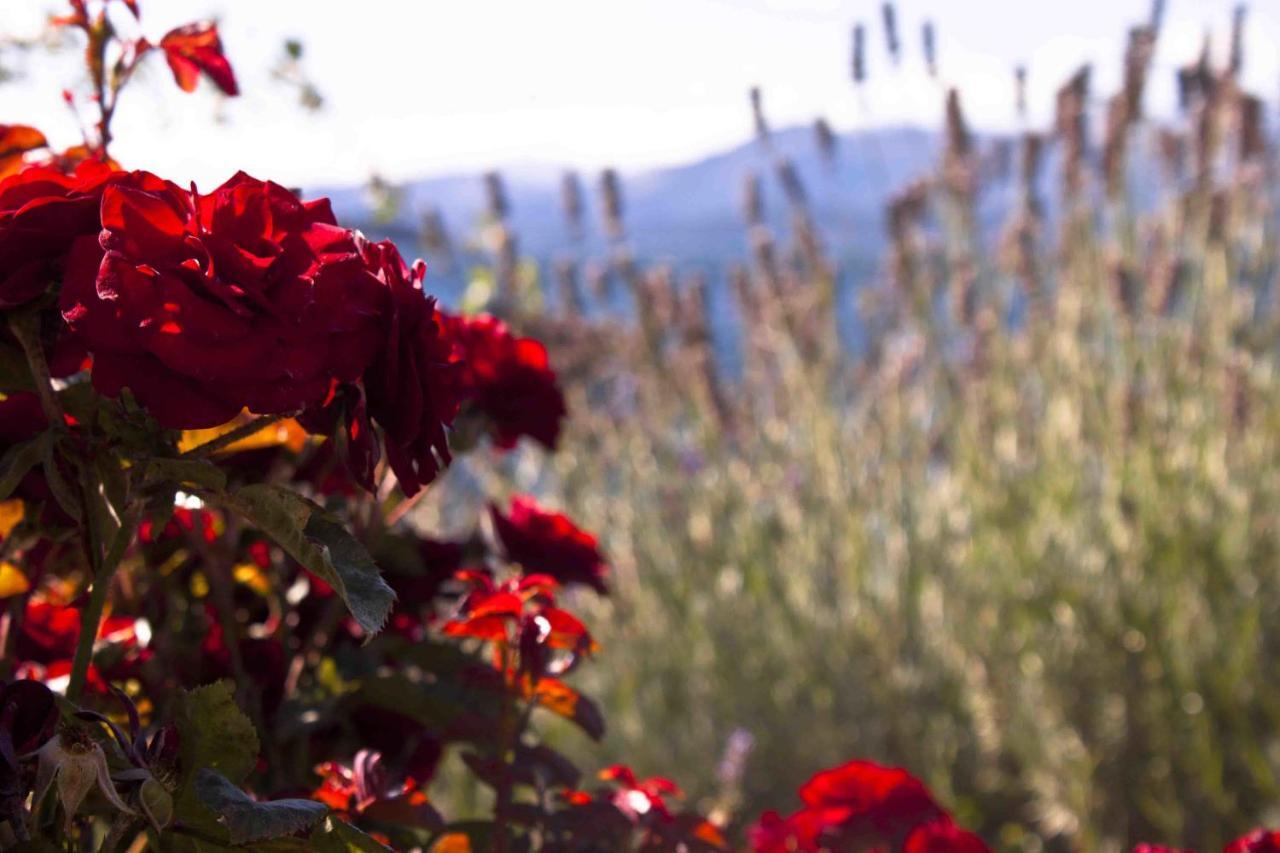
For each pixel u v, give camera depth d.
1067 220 4.15
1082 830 3.59
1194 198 3.93
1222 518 3.84
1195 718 3.54
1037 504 4.14
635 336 4.57
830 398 4.35
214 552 0.98
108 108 0.93
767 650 4.14
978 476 4.16
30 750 0.62
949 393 4.23
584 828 0.93
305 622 1.07
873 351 4.64
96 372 0.61
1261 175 3.96
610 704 4.07
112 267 0.61
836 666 4.10
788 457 4.57
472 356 1.17
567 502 4.37
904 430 4.35
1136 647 3.65
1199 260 4.00
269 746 1.00
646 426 4.67
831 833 1.06
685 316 4.54
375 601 0.68
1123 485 3.85
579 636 0.93
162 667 0.99
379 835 0.98
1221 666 3.63
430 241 3.90
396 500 1.07
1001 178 4.45
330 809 0.66
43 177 0.69
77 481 0.71
